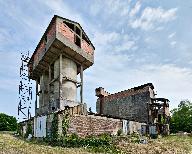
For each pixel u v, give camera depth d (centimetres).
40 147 1698
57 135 1980
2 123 5181
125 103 3894
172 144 2195
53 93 2762
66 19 2659
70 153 1505
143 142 2123
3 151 1334
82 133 2159
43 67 3080
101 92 4284
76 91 2789
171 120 5447
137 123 3219
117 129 2697
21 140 2244
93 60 3006
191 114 5641
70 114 2097
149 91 3634
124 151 1688
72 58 2791
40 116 2405
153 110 3469
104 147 1786
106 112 4147
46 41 2798
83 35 2959
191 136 3275
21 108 3478
